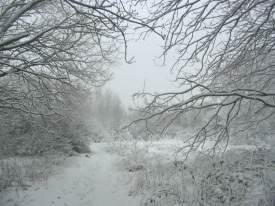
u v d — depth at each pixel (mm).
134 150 15586
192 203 7746
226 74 6203
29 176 10711
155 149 17109
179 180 9492
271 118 9180
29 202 8539
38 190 9500
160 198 8297
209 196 8094
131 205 8305
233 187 8320
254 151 11109
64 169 12742
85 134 19969
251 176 8922
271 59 6852
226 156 11055
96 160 15953
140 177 9844
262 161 10359
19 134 13930
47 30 5336
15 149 14086
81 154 18266
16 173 10297
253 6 4879
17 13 4719
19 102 7746
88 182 10953
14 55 7129
